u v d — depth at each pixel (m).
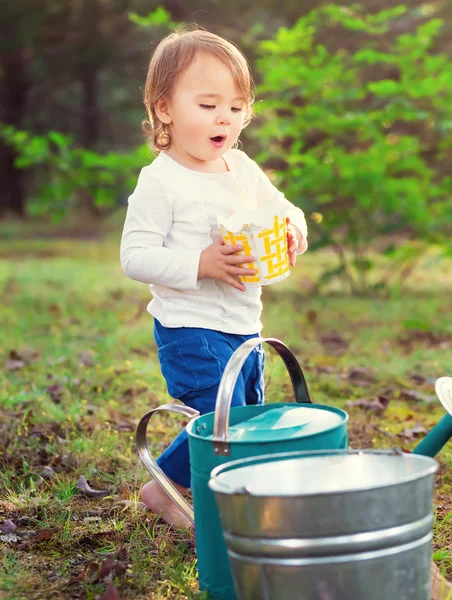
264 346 5.41
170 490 2.66
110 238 20.55
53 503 3.06
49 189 9.31
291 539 1.79
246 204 2.78
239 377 2.68
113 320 7.36
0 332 6.78
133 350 6.03
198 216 2.69
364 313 7.68
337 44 11.35
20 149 9.37
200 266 2.53
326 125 8.21
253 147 12.11
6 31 23.45
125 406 4.49
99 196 9.22
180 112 2.70
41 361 5.66
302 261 12.80
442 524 2.87
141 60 24.36
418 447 2.48
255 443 2.09
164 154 2.80
